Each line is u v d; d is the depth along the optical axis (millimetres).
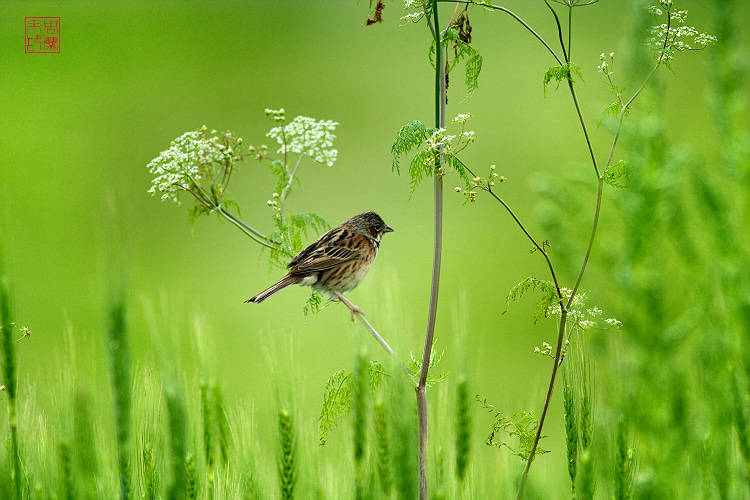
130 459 6352
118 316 6148
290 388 7242
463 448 7066
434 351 7465
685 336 6047
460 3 7250
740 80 7137
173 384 6430
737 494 5883
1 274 6469
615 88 6980
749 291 6023
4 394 6586
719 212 6477
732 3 7180
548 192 7969
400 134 6977
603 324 6320
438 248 7000
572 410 6164
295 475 6879
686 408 5793
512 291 6715
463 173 6832
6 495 6336
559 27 6781
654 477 5648
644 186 6891
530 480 7484
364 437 6664
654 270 6680
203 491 7430
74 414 6535
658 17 7375
